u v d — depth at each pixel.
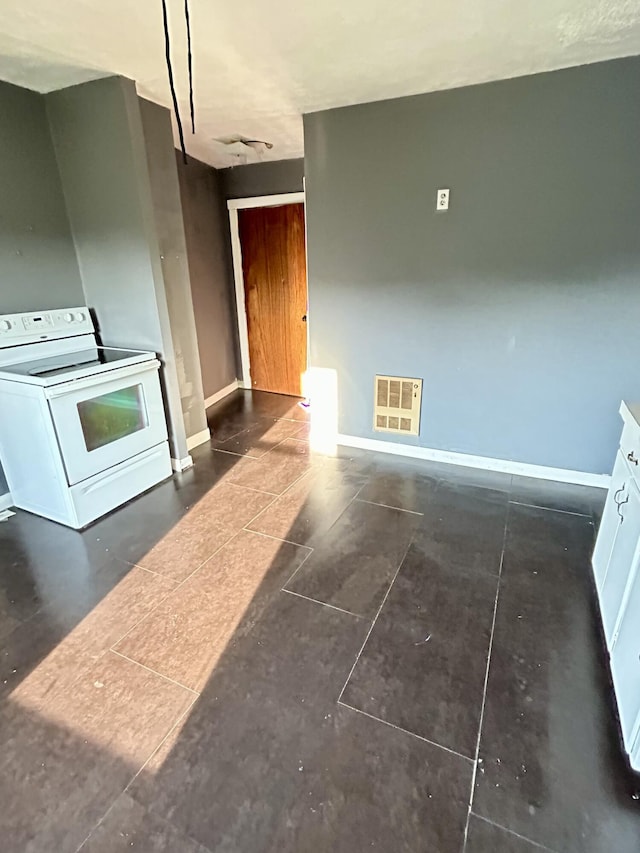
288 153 3.85
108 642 1.75
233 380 5.05
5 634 1.79
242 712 1.47
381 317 3.13
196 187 4.09
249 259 4.59
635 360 2.58
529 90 2.41
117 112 2.45
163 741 1.38
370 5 1.72
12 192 2.53
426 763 1.32
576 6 1.75
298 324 4.57
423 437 3.27
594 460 2.83
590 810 1.20
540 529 2.42
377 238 2.97
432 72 2.33
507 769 1.30
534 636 1.74
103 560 2.22
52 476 2.42
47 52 2.09
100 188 2.67
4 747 1.37
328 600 1.94
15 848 1.13
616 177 2.37
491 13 1.79
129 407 2.70
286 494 2.82
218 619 1.85
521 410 2.92
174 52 2.10
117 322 2.96
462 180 2.67
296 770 1.30
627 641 1.46
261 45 2.03
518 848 1.12
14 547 2.33
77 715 1.46
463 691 1.53
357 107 2.78
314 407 3.58
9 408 2.43
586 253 2.52
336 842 1.14
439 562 2.17
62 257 2.83
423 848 1.12
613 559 1.76
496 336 2.85
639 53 2.17
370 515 2.58
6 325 2.54
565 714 1.45
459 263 2.81
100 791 1.25
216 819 1.19
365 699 1.51
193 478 3.05
